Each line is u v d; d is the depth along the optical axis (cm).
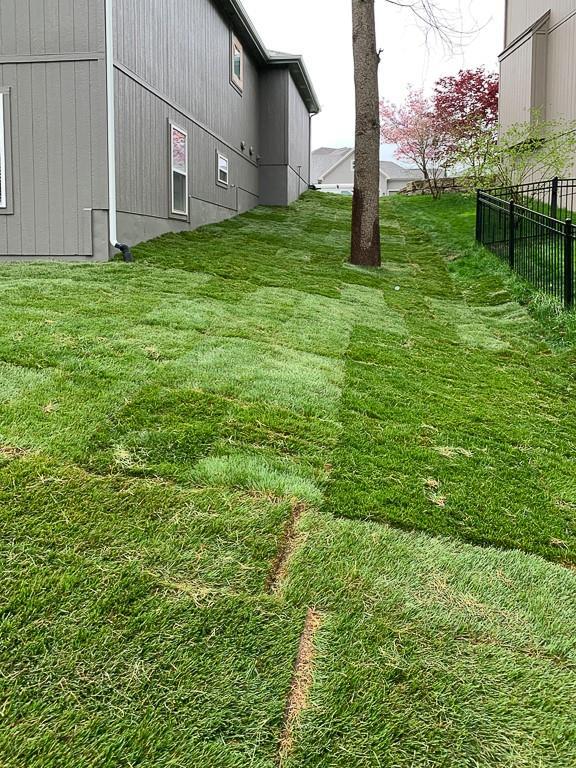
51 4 716
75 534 198
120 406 296
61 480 226
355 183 938
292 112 1720
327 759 140
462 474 284
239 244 970
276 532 215
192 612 174
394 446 304
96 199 738
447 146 2078
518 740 150
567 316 632
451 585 202
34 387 305
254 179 1603
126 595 176
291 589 189
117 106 752
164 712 145
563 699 162
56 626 163
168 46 928
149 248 818
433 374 457
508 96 1478
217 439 277
